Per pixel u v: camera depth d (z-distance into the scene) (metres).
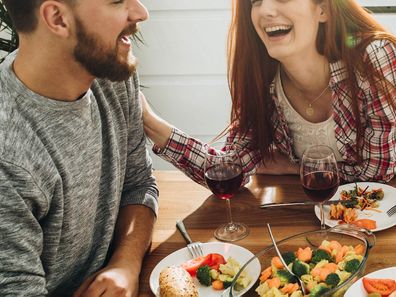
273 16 1.60
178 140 1.71
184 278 1.28
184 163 1.73
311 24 1.62
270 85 1.79
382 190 1.53
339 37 1.65
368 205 1.49
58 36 1.19
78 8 1.17
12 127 1.17
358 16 1.65
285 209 1.55
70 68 1.24
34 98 1.22
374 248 1.34
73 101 1.29
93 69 1.26
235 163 1.47
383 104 1.63
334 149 1.80
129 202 1.62
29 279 1.18
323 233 1.26
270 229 1.44
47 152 1.22
